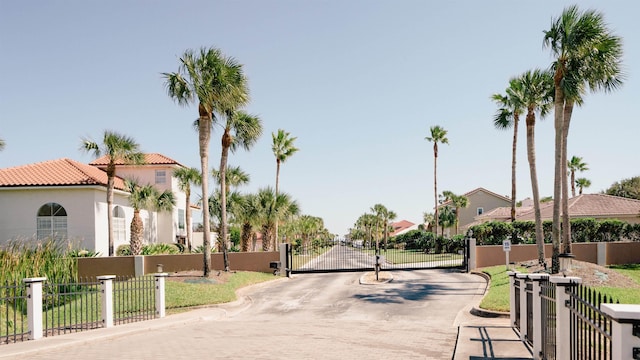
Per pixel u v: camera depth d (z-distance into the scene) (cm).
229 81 1969
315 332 1020
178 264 2436
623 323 320
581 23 1661
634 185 5841
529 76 2264
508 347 813
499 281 1888
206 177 2069
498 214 4856
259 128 2350
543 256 2183
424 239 4594
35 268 1434
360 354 778
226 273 2211
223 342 892
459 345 830
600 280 1717
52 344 850
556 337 564
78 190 2783
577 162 6256
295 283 2197
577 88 1745
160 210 3459
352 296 1755
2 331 1091
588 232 2822
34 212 2767
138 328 1054
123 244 3133
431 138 5156
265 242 2845
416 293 1775
